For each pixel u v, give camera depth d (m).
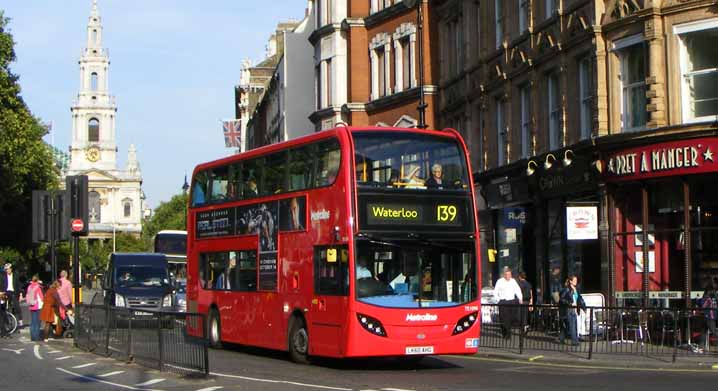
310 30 68.38
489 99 36.12
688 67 24.56
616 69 26.47
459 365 21.31
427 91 43.19
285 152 21.91
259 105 89.31
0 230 67.88
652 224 25.72
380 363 21.59
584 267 28.67
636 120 25.92
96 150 174.25
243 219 23.78
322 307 19.86
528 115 33.00
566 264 29.66
